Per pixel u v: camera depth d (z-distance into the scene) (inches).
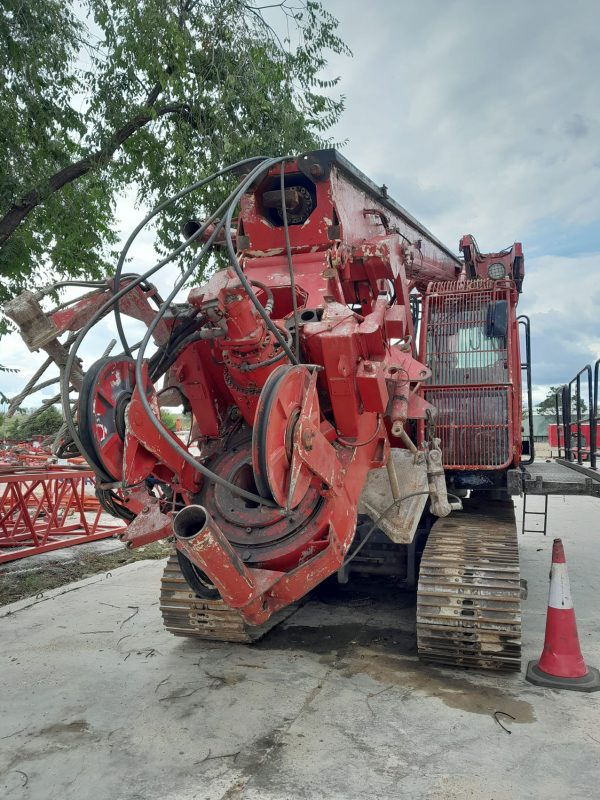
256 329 143.9
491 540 194.9
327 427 157.4
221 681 173.0
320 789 122.3
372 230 198.4
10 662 189.3
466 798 118.6
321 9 383.6
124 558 337.7
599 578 280.5
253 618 144.8
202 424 177.8
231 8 360.5
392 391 169.9
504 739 139.6
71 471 352.2
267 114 379.6
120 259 144.3
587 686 164.1
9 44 302.7
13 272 365.7
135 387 142.9
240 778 126.6
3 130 307.0
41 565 322.0
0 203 321.7
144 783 125.6
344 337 149.4
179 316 165.9
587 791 120.5
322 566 145.1
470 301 239.3
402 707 155.6
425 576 176.9
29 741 142.5
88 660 189.9
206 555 126.4
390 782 124.0
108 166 368.8
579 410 277.7
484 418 223.0
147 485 163.6
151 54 338.3
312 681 172.2
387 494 189.3
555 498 603.5
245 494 127.1
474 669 178.7
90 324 139.6
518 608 168.1
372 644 200.7
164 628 219.0
